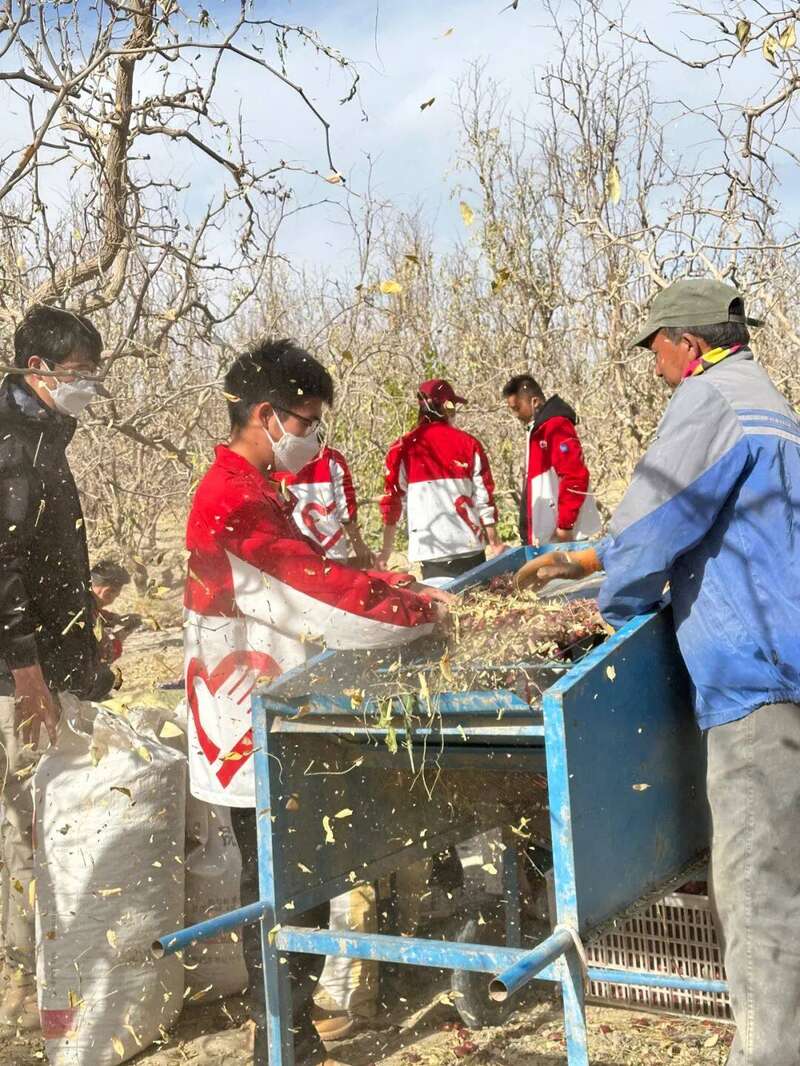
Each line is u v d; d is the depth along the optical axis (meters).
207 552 2.77
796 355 5.56
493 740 2.58
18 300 3.86
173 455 3.89
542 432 6.55
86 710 3.15
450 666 2.65
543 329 9.55
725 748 2.40
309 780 2.63
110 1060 3.00
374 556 5.17
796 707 2.35
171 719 3.52
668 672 2.52
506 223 9.91
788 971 2.34
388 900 3.41
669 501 2.39
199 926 2.34
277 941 2.51
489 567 3.49
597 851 2.20
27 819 3.34
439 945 2.29
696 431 2.41
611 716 2.27
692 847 2.60
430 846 3.02
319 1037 2.85
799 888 2.37
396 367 8.87
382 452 9.12
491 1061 3.05
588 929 2.15
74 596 3.32
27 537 3.11
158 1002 3.11
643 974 3.08
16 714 3.28
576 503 6.36
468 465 6.70
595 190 8.79
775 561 2.38
